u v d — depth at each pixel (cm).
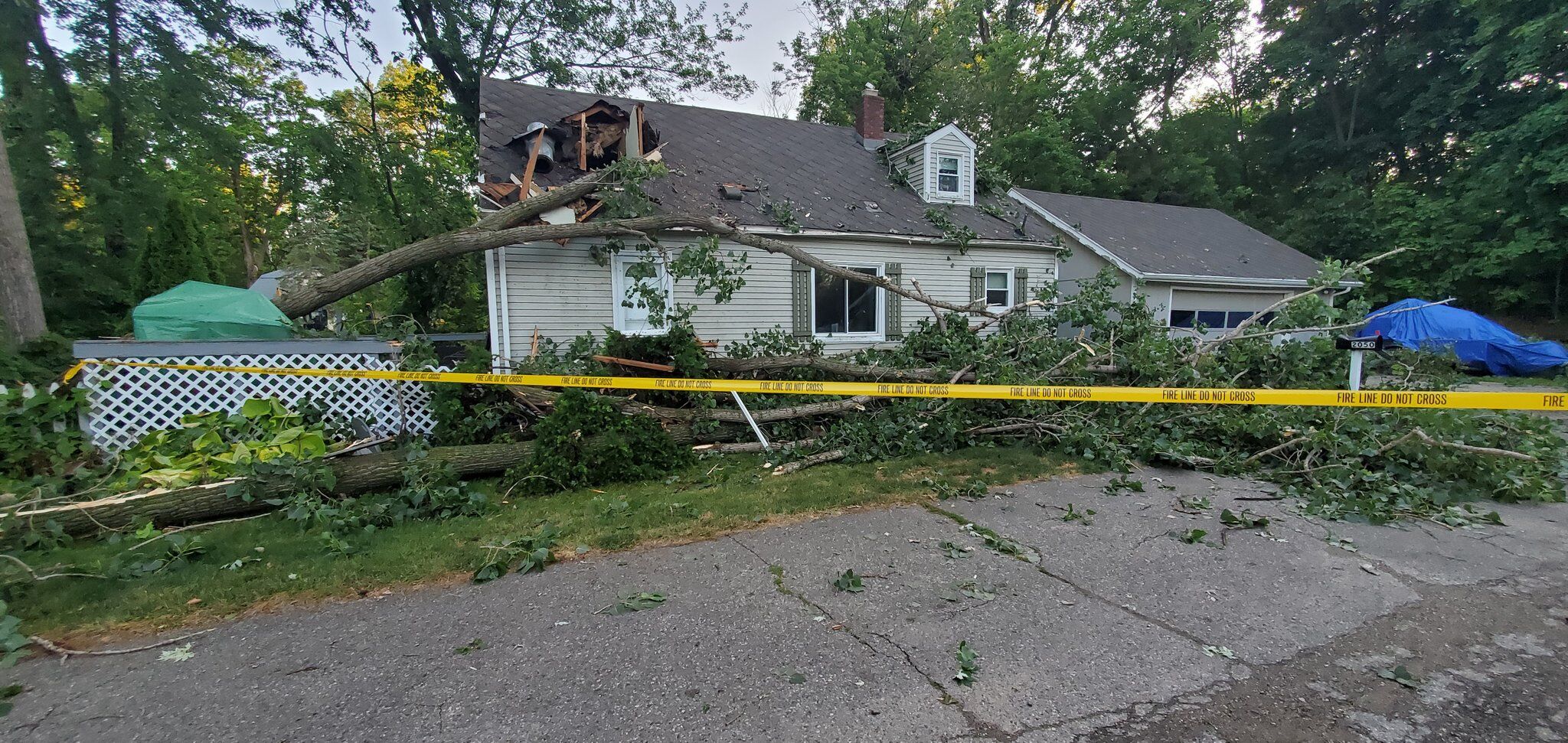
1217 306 1600
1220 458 576
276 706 235
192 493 439
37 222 1191
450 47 1496
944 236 1141
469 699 238
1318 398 435
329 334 752
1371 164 2464
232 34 1208
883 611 309
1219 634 289
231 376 606
